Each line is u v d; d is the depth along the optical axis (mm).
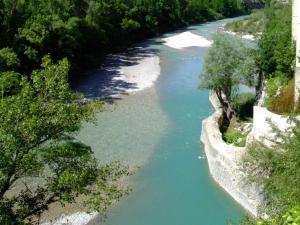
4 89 19750
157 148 40594
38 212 17141
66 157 17516
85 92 57031
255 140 31484
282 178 19266
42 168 16938
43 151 17219
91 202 17328
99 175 17906
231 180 32406
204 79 43688
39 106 16938
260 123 32000
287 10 61000
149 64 71562
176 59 74562
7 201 17625
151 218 30812
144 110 50062
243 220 19062
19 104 16391
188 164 37656
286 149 20844
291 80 36875
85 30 73438
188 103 52312
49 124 16922
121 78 63469
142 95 55688
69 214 30562
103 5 80688
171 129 44750
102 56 77375
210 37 92938
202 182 34812
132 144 41312
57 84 17484
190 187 34250
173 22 109188
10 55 51969
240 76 42969
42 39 58062
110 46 82250
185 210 31562
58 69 17984
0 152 15547
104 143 41312
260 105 39000
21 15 59094
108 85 60031
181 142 41812
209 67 43156
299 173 18422
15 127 16125
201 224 30016
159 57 76562
